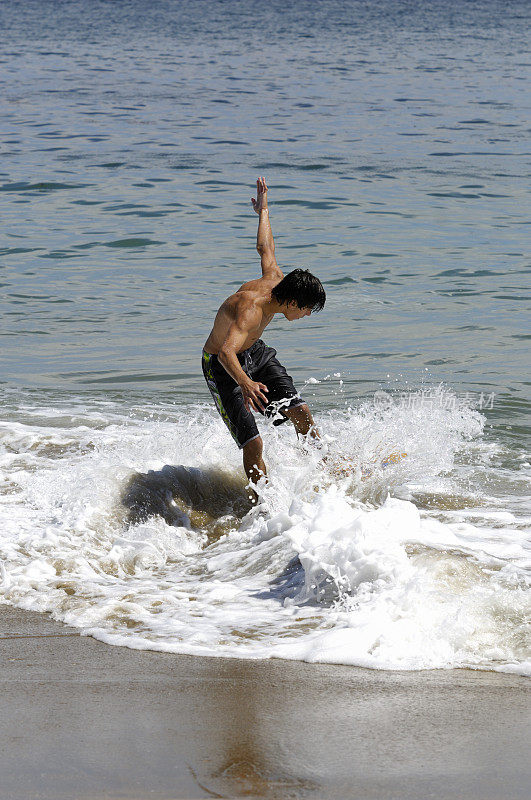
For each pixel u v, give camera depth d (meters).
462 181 74.31
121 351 37.84
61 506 21.97
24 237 57.28
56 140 89.00
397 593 15.32
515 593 15.48
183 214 63.66
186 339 39.53
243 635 14.95
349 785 10.02
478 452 26.72
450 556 16.77
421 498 22.97
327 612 15.82
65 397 32.16
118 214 63.47
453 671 13.44
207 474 23.75
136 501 21.83
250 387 20.98
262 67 151.12
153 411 30.62
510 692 12.64
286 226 60.81
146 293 46.69
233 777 10.15
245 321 21.83
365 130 96.75
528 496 23.19
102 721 11.59
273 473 23.05
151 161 80.31
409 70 148.38
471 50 181.88
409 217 63.34
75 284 48.06
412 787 9.97
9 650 14.31
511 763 10.55
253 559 18.67
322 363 36.34
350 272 50.78
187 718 11.70
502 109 110.62
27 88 123.06
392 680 13.04
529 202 67.75
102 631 15.06
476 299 45.84
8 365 35.84
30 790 9.81
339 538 17.48
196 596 17.00
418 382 33.72
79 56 164.12
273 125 98.56
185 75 140.38
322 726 11.49
